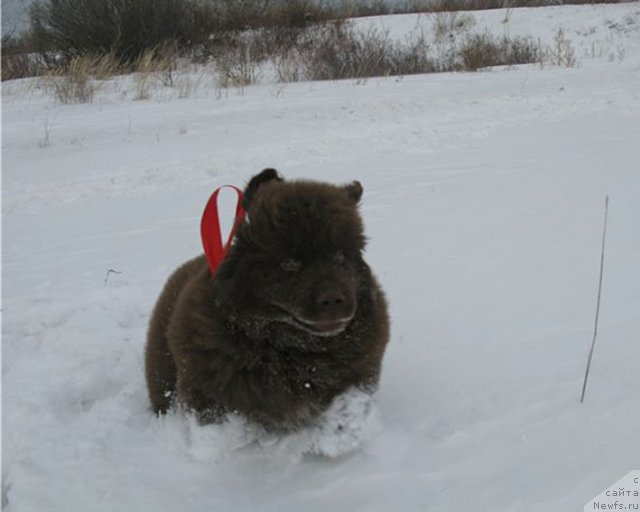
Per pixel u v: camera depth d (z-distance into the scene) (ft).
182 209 9.43
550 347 4.62
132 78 23.20
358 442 3.70
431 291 5.78
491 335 4.90
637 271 5.79
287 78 23.43
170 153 13.06
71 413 4.45
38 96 20.80
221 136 14.32
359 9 38.04
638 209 7.53
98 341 5.41
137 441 4.00
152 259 7.34
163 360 4.17
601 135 12.03
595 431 3.64
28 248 8.11
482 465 3.49
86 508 3.37
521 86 18.71
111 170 12.10
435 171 10.39
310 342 3.57
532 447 3.58
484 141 12.48
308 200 3.53
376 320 3.76
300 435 3.82
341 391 3.75
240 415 3.72
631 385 4.02
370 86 20.45
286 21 28.27
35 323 5.81
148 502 3.42
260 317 3.49
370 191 9.41
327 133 14.08
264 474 3.66
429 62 26.03
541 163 10.24
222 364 3.58
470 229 7.36
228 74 22.76
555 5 38.04
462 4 38.42
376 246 7.03
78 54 25.29
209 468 3.73
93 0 25.68
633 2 36.68
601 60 27.58
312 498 3.42
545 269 6.04
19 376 4.82
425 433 3.81
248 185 3.76
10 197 10.72
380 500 3.34
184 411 3.89
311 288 3.32
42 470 3.66
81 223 9.07
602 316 5.02
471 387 4.22
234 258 3.57
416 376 4.42
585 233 6.88
